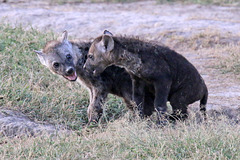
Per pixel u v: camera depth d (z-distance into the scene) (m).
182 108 13.59
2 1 33.09
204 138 11.48
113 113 15.21
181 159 10.90
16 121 13.33
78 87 16.56
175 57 13.27
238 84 18.09
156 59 12.88
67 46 14.47
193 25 26.59
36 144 11.76
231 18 29.11
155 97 13.10
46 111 14.35
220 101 16.03
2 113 13.60
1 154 11.12
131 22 27.73
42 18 27.81
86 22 27.45
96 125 14.08
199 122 13.66
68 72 14.10
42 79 16.50
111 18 28.72
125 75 14.27
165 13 30.89
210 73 19.56
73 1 34.75
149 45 13.09
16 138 12.51
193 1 34.66
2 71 16.45
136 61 12.88
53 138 12.55
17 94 14.78
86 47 14.70
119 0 35.41
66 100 15.41
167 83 12.95
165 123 13.01
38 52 14.65
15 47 18.28
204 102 14.20
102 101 14.48
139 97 13.57
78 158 11.06
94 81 14.19
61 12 29.88
